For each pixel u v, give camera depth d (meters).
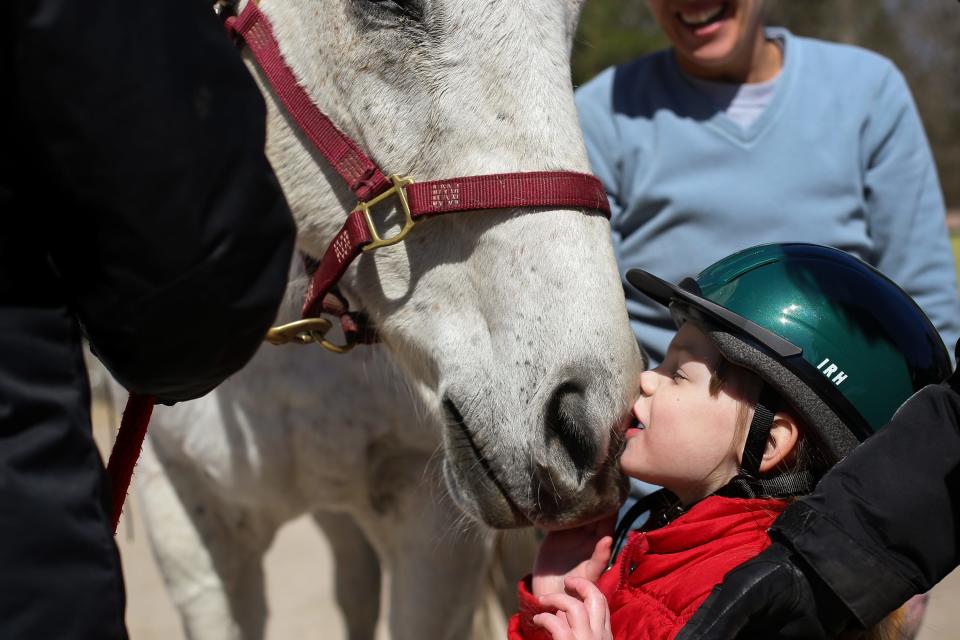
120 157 0.86
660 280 1.37
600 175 2.11
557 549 1.41
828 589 1.07
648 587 1.24
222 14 1.62
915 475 1.07
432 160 1.44
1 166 0.87
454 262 1.45
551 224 1.38
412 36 1.43
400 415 1.92
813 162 1.95
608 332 1.34
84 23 0.85
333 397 1.91
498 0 1.41
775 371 1.20
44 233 0.92
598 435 1.32
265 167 0.94
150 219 0.87
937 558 1.06
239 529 2.12
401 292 1.50
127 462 1.16
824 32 16.23
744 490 1.25
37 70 0.84
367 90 1.46
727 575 1.09
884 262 2.03
